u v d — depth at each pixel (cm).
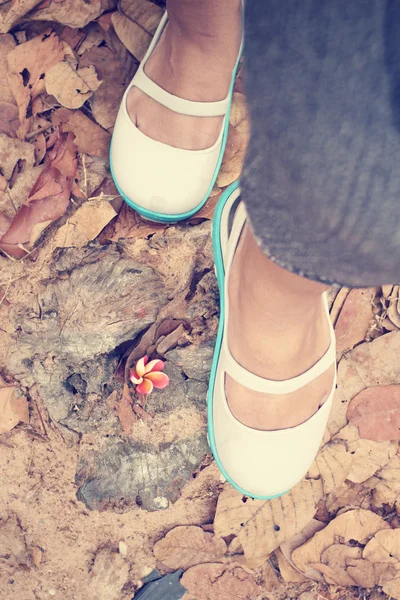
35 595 82
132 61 86
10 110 85
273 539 80
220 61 75
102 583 81
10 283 83
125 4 86
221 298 77
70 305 82
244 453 76
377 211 44
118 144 80
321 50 42
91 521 82
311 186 45
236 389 74
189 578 81
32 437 82
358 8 40
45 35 86
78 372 82
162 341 82
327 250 50
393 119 41
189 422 82
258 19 45
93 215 83
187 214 81
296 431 75
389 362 82
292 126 44
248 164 50
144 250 83
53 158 84
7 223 83
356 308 83
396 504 81
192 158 79
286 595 81
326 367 74
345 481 82
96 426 82
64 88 85
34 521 82
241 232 74
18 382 82
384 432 81
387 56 40
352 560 80
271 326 69
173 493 82
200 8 70
